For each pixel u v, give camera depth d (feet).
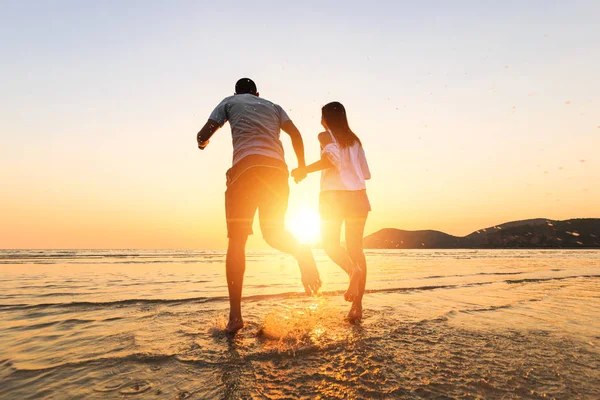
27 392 4.62
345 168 10.05
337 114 10.28
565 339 7.30
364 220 9.99
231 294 8.09
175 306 11.12
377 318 9.33
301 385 4.87
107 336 7.47
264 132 8.65
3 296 13.15
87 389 4.73
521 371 5.44
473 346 6.79
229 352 6.32
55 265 37.65
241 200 8.25
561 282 18.83
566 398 4.49
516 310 10.64
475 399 4.45
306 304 11.56
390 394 4.59
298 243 8.75
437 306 11.25
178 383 4.93
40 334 7.63
